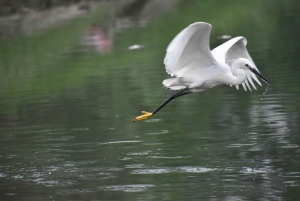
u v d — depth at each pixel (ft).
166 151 38.75
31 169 36.42
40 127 46.06
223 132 42.27
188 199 30.96
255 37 84.69
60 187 33.40
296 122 43.65
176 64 34.45
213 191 31.83
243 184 32.68
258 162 35.91
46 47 83.46
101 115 48.88
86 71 67.97
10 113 51.37
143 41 84.84
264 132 41.70
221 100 51.55
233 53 38.75
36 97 57.16
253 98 51.49
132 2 120.88
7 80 65.98
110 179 34.19
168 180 33.60
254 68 36.40
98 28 95.71
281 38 82.48
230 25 95.86
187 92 37.27
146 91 56.49
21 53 81.35
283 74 60.29
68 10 113.09
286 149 37.96
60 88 60.44
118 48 80.43
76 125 46.14
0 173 35.91
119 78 63.16
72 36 90.79
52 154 39.19
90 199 31.50
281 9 108.37
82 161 37.55
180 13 108.99
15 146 41.34
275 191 31.50
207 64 36.01
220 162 36.17
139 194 31.89
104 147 40.22
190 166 35.78
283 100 50.16
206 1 119.44
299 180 32.86
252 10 108.68
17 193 32.68
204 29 32.35
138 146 40.14
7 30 97.50
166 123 45.52
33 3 111.96
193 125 44.52
